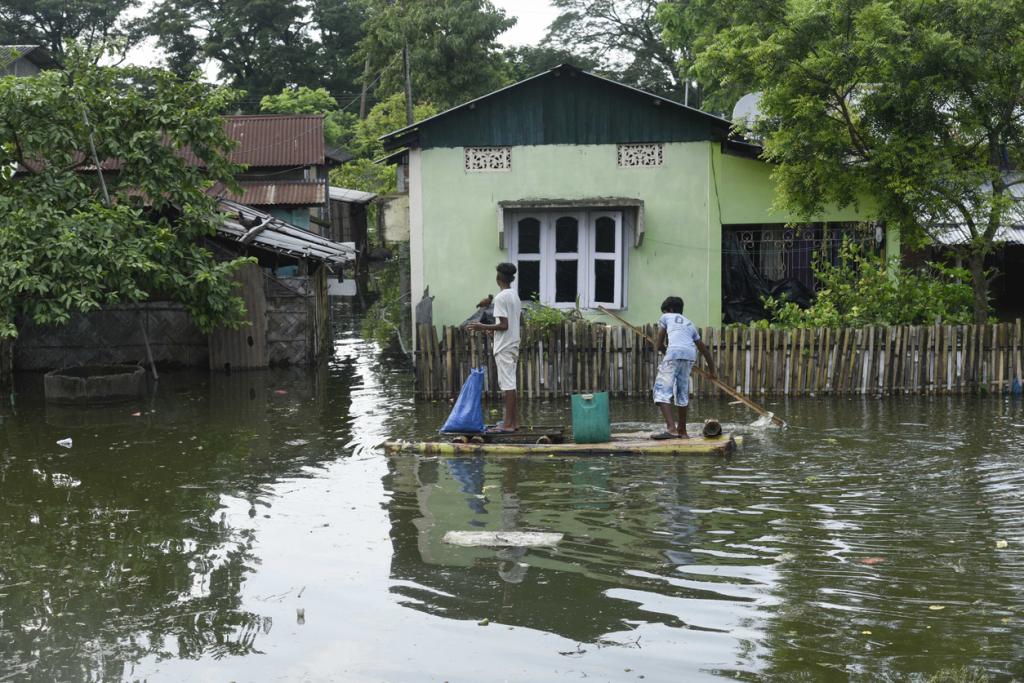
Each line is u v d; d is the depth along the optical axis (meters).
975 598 6.21
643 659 5.50
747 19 14.68
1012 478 9.00
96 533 8.02
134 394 14.77
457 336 13.89
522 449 10.40
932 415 12.02
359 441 11.33
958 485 8.80
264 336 17.50
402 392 14.89
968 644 5.58
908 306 14.41
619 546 7.35
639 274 16.16
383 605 6.37
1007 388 13.52
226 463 10.34
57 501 8.99
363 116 52.50
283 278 17.84
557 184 16.05
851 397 13.45
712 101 32.22
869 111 13.78
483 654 5.63
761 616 6.02
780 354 13.65
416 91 46.16
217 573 7.03
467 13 45.94
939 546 7.18
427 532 7.82
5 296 14.12
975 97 13.46
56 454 10.91
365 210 41.84
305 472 9.89
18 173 17.83
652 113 15.85
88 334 17.42
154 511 8.61
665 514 8.12
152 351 17.75
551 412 12.85
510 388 10.88
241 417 12.96
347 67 58.53
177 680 5.45
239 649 5.80
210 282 15.29
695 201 15.95
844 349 13.52
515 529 7.82
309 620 6.17
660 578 6.68
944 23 13.38
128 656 5.74
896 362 13.54
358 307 30.38
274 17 58.22
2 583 6.93
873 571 6.71
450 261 16.28
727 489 8.84
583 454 10.30
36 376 16.92
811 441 10.71
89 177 16.09
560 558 7.12
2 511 8.69
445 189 16.17
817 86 13.95
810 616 6.00
